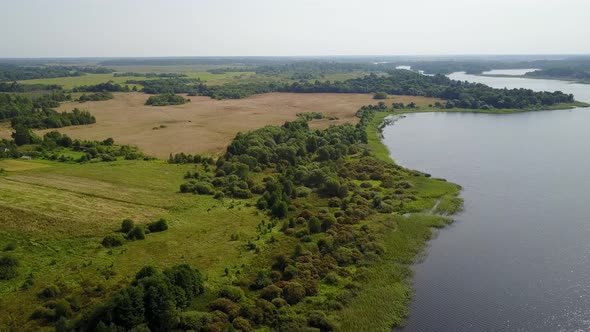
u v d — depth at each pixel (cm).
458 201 9562
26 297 5316
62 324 4647
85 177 10125
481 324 5347
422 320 5412
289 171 10781
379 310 5547
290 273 6078
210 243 7012
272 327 5088
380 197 9194
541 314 5544
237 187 9575
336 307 5525
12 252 6294
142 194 9169
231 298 5462
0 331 4716
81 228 7206
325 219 7850
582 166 12400
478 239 7738
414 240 7625
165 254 6562
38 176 9950
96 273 5909
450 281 6312
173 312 4884
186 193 9412
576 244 7506
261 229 7625
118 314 4681
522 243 7569
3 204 7744
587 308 5662
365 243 7225
